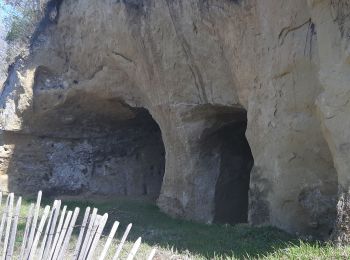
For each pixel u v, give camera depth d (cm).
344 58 697
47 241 468
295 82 874
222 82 1141
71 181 1803
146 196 1769
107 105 1642
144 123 1761
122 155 1850
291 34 880
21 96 1675
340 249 614
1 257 524
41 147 1773
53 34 1655
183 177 1281
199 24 1142
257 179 979
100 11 1449
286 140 892
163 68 1279
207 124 1233
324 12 737
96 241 448
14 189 1720
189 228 1043
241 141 1288
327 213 823
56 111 1697
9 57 1859
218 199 1259
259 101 988
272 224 920
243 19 1014
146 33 1298
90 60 1554
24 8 1912
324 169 830
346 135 685
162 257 700
